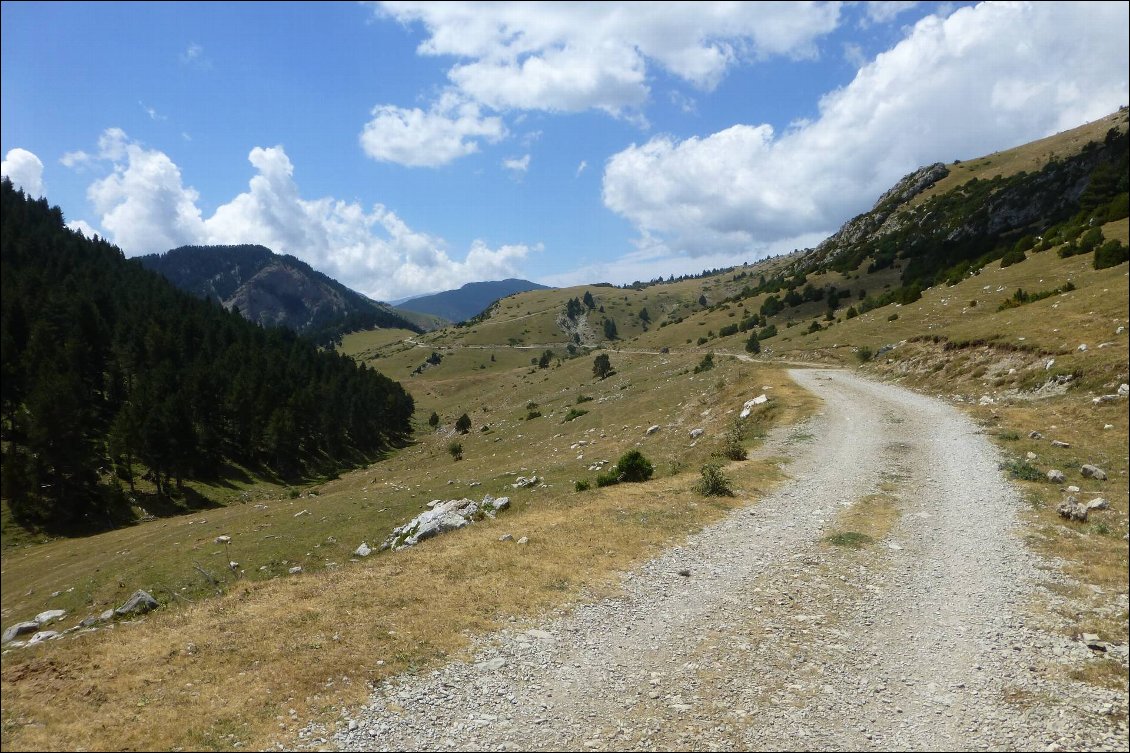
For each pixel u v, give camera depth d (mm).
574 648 11250
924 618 12438
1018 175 167375
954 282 92312
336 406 123438
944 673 10258
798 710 9117
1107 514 17734
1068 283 54438
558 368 175625
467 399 189000
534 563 15695
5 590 44969
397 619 12242
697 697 9516
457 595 13539
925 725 8734
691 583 14594
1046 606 12648
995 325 47688
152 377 106375
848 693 9641
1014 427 29609
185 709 8883
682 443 43000
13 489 67250
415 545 18906
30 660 10703
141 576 37188
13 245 165625
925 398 41812
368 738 8305
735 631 11984
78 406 81062
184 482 85750
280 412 105875
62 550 56781
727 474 26016
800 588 14156
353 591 13750
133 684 9625
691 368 93000
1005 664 10461
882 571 15094
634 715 8984
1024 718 8844
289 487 97500
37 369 94062
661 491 23875
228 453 101000
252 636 11359
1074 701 9234
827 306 142750
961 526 18109
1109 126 170875
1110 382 30516
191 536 46531
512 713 9031
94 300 141500
